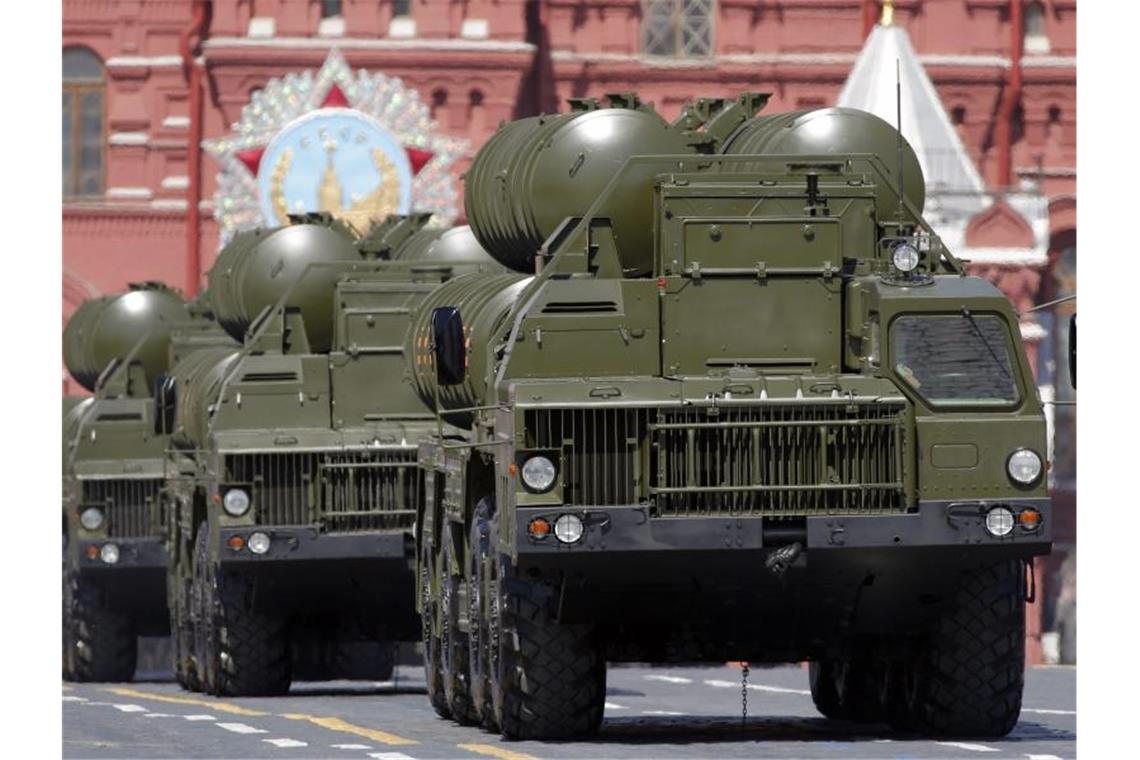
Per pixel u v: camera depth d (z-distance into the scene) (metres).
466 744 42.16
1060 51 136.62
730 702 59.88
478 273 56.16
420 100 139.25
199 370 69.06
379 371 61.62
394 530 59.50
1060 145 136.75
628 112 48.66
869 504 40.50
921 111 126.44
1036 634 117.00
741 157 44.22
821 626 41.88
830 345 42.59
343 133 138.50
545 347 42.06
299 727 47.81
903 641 43.16
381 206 138.38
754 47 139.62
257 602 60.72
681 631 42.25
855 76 128.12
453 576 47.81
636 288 42.34
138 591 76.19
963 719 42.47
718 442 40.41
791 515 40.38
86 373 90.88
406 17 140.00
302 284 63.31
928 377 40.81
